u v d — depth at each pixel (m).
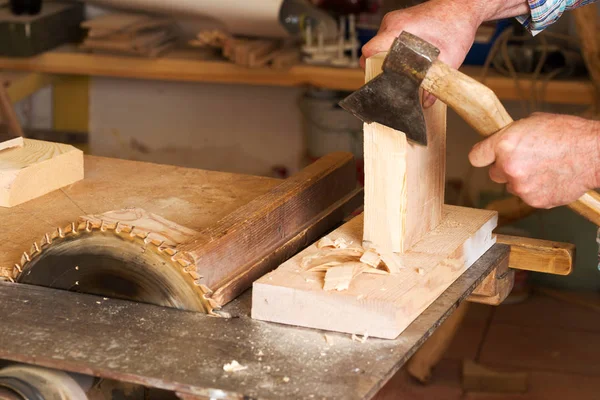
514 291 3.17
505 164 1.23
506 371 2.71
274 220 1.35
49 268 1.24
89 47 3.13
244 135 3.68
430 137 1.32
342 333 1.13
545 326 3.02
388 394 2.57
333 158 1.64
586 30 2.73
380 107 1.19
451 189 3.41
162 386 1.00
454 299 1.24
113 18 3.19
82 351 1.06
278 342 1.10
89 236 1.20
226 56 3.09
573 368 2.76
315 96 3.30
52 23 3.26
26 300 1.20
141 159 3.79
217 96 3.65
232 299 1.21
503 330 2.99
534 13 1.56
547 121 1.24
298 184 1.46
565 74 2.93
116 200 1.54
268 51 3.10
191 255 1.15
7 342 1.08
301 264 1.22
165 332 1.12
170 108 3.70
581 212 1.31
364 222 1.27
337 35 3.07
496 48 2.92
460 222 1.42
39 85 3.26
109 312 1.17
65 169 1.59
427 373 2.65
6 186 1.49
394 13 1.43
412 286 1.15
